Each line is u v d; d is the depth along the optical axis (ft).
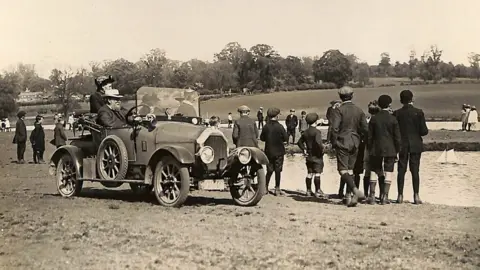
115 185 34.30
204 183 41.32
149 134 32.17
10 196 35.83
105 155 34.22
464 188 43.04
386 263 18.39
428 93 232.12
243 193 32.89
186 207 30.78
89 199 34.32
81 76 175.52
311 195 37.68
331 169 59.93
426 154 74.64
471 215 28.22
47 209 29.81
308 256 19.33
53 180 48.29
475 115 113.29
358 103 212.84
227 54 275.39
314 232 23.47
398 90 246.06
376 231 23.72
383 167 34.76
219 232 23.48
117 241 21.86
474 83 258.37
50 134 129.08
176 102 34.71
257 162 30.78
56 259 19.21
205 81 270.87
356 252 19.92
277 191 38.50
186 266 18.12
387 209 30.48
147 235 22.93
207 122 35.27
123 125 34.32
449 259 18.92
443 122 152.25
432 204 33.06
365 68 288.71
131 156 32.91
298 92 269.64
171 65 185.78
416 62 280.31
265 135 38.42
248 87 279.49
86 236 22.80
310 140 37.37
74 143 37.19
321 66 285.84
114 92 36.63
